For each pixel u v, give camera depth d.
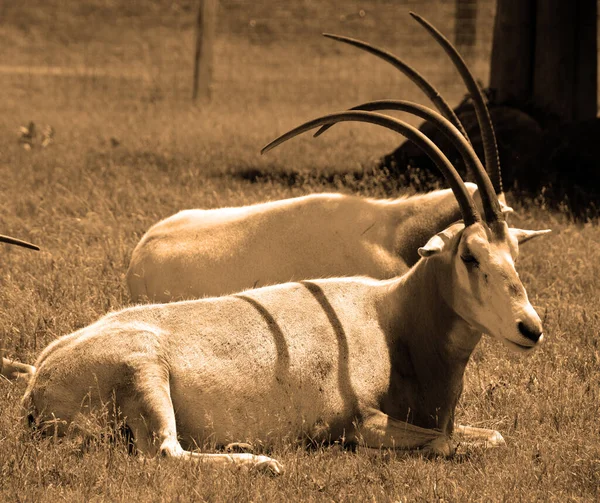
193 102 69.69
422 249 16.45
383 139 52.75
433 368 18.12
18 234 31.58
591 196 38.09
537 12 44.22
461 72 21.55
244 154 47.16
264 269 22.20
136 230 31.00
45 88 76.12
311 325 17.95
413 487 15.55
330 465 16.27
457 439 17.77
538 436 17.52
